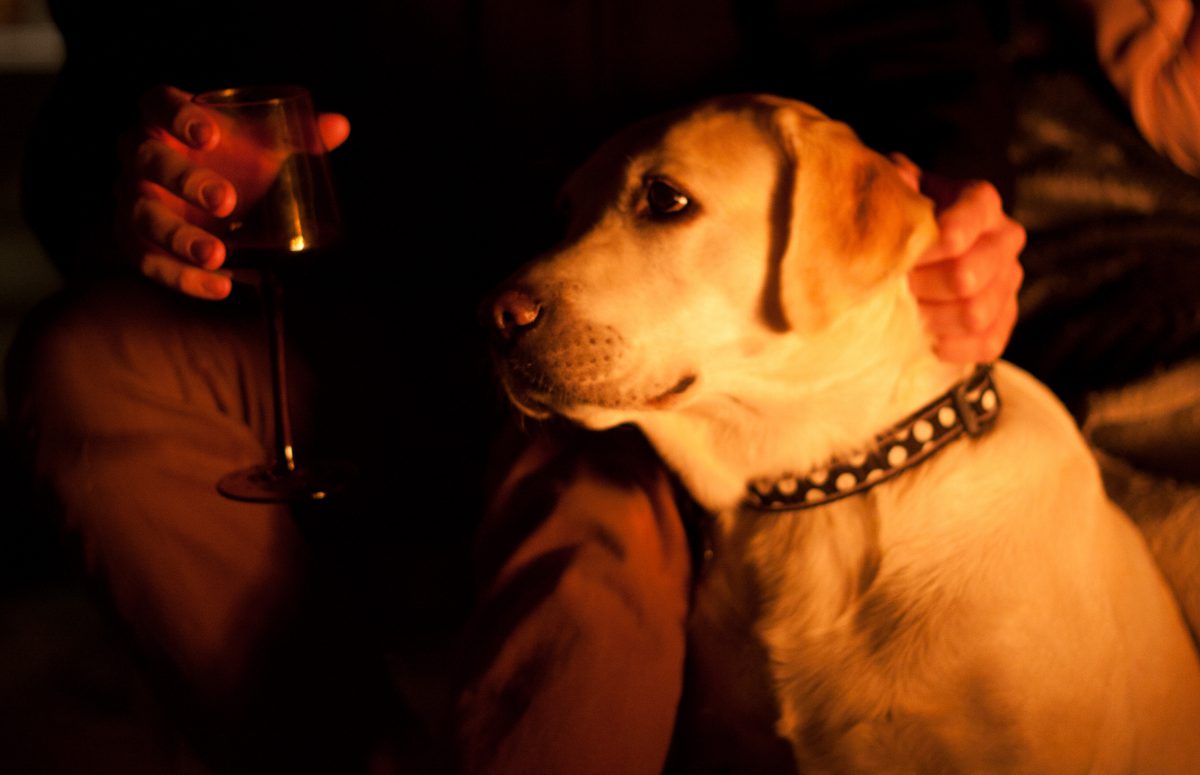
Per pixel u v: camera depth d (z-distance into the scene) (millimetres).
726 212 1317
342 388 1804
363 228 1856
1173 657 1509
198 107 1352
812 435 1396
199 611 1588
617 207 1358
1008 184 1761
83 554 1595
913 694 1347
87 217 1785
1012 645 1317
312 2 1822
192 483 1605
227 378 1720
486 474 1602
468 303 1827
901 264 1263
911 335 1369
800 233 1289
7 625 2643
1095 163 1999
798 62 1851
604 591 1405
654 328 1317
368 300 1840
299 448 1786
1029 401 1464
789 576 1420
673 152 1331
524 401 1346
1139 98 1936
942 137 1698
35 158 1842
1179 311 1833
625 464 1526
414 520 1877
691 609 1526
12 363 1646
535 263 1342
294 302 1814
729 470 1462
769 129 1335
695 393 1362
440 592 1863
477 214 1828
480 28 1788
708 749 1578
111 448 1571
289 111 1366
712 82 1858
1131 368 1835
